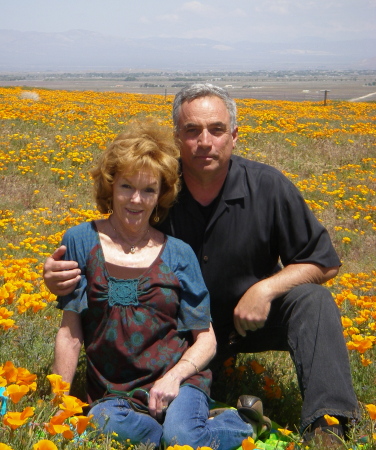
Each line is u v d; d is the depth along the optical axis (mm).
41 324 4566
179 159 3877
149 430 3057
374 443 3041
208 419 3271
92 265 3352
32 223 8578
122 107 24047
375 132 20031
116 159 3357
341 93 113625
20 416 2275
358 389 4004
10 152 12180
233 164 3852
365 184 13016
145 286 3312
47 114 18562
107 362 3285
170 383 3158
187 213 3805
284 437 3422
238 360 4570
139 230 3441
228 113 3738
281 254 3912
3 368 2637
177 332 3434
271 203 3797
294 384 4164
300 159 15164
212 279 3830
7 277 4863
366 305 5074
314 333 3398
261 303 3586
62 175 11453
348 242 9117
